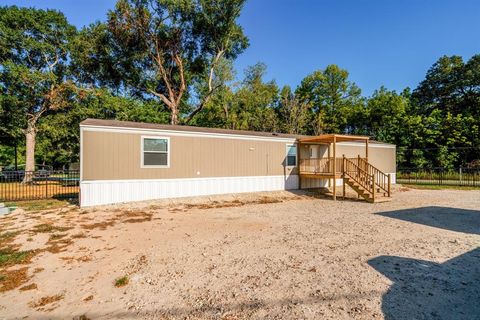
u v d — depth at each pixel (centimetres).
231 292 311
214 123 2809
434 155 2284
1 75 1750
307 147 1411
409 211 829
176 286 329
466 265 385
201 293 311
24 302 298
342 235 552
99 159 871
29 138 1889
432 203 987
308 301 289
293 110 2645
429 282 331
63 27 2058
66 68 2142
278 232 580
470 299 290
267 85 3203
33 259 425
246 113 2711
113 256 438
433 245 479
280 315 263
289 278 346
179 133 1020
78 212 796
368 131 2991
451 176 1925
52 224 655
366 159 1209
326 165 1346
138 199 936
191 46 2448
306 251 452
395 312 265
